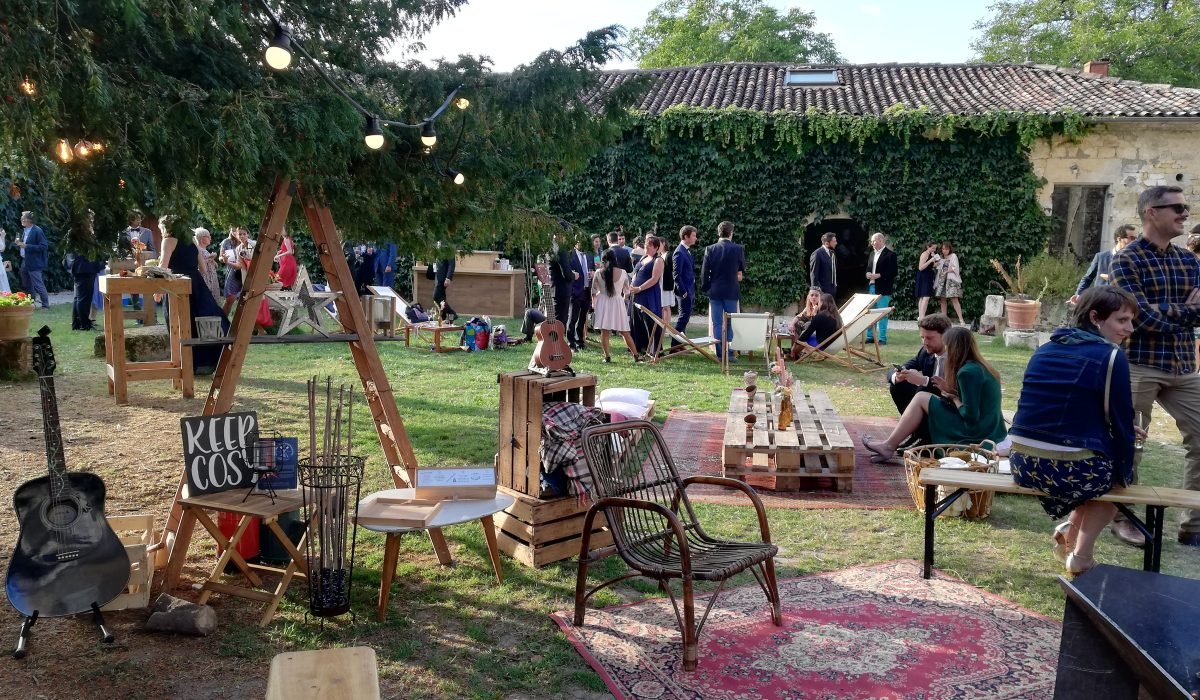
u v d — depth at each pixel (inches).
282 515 168.7
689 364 436.5
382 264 629.0
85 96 118.9
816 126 675.4
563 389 181.2
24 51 113.3
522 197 193.5
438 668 133.3
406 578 167.9
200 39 139.6
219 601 154.9
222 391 160.6
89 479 139.9
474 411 314.8
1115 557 183.9
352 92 166.6
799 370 428.1
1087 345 156.9
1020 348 526.0
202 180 142.6
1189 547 188.7
